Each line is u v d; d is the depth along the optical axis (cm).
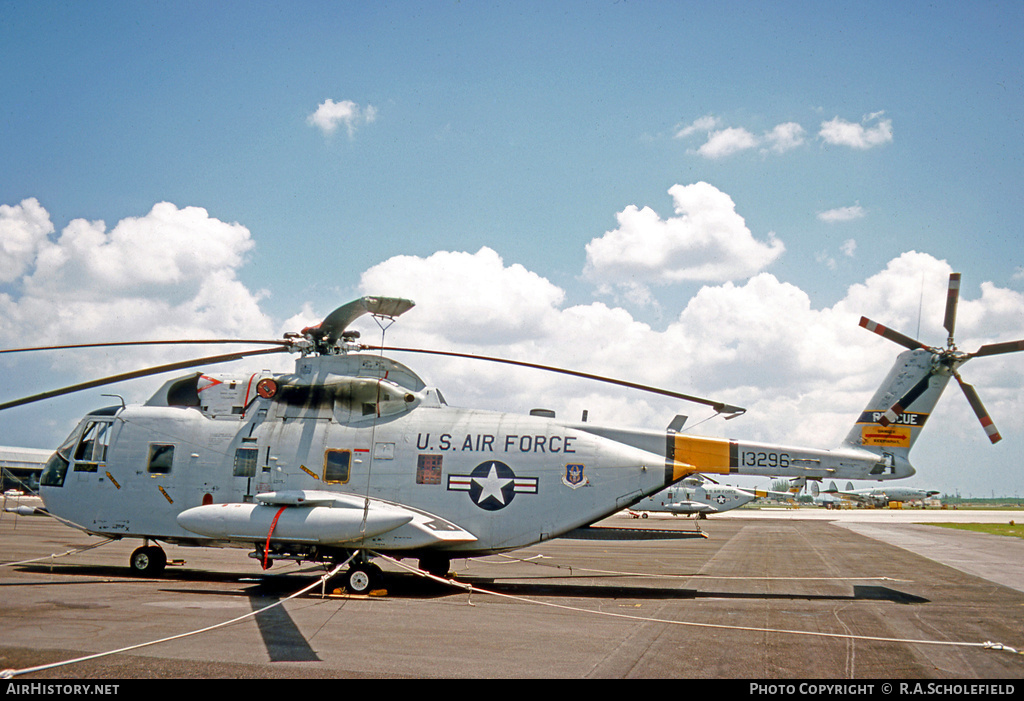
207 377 1577
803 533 4012
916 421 1573
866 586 1605
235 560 1969
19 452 6662
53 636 860
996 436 1521
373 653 815
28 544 2259
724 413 1423
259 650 812
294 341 1493
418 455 1465
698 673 764
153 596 1222
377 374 1536
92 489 1531
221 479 1484
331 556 1394
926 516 7894
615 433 1518
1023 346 1473
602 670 766
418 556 1441
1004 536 3738
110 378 1376
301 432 1490
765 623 1093
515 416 1523
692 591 1495
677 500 5709
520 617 1102
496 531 1439
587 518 1442
